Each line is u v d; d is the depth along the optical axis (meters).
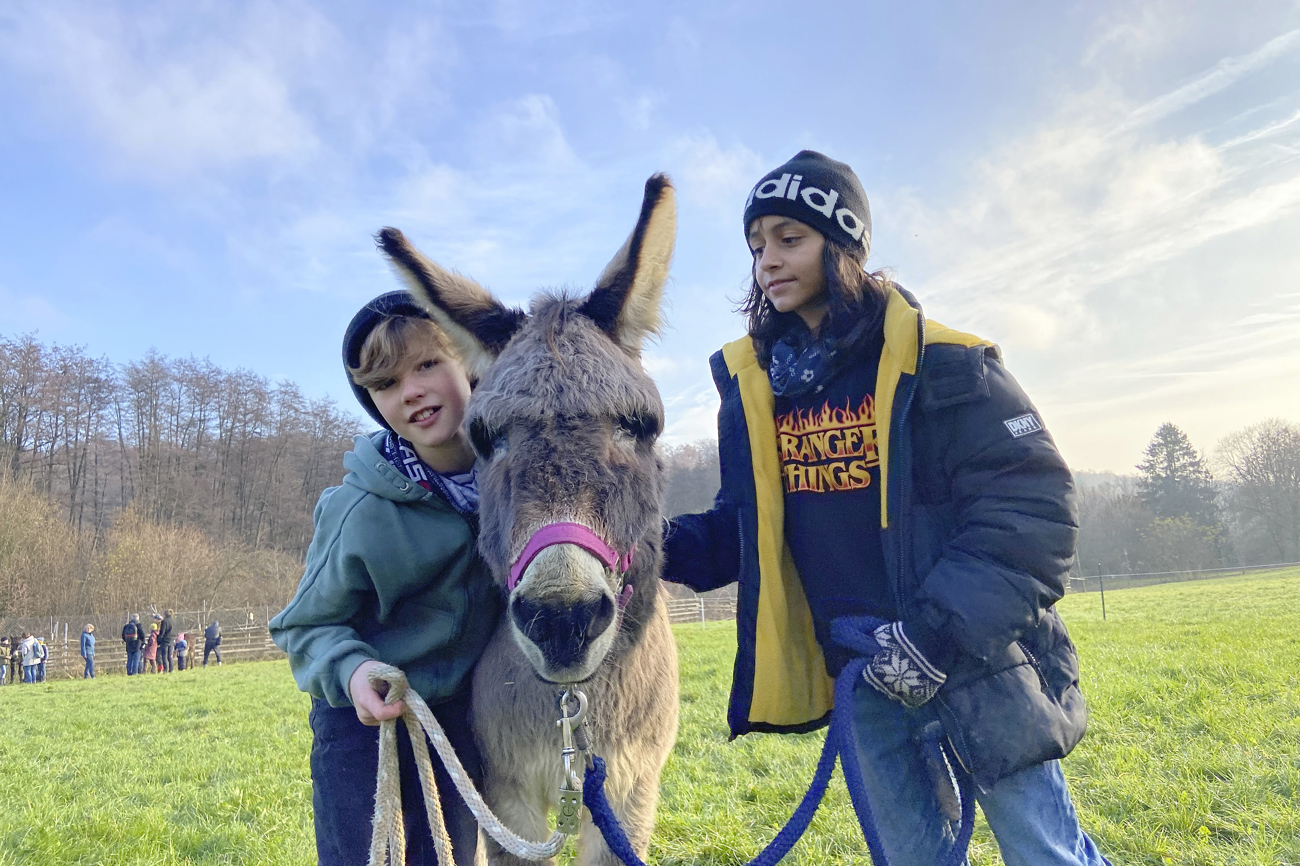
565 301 2.22
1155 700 5.98
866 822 1.63
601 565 1.72
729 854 3.57
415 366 2.14
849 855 3.42
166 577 30.78
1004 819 1.94
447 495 2.23
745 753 5.31
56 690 16.88
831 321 2.07
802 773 4.69
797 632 2.30
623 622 2.09
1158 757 4.50
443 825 1.93
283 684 14.48
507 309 2.28
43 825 4.58
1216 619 13.95
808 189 2.04
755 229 2.17
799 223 2.06
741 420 2.33
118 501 47.00
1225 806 3.66
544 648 1.65
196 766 6.38
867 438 2.10
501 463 1.89
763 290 2.21
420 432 2.17
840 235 2.05
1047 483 1.77
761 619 2.22
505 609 2.25
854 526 2.15
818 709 2.33
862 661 1.87
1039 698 1.86
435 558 2.15
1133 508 59.69
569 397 1.88
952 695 1.86
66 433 45.41
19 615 27.02
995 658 1.74
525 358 1.97
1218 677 7.03
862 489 2.13
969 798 2.03
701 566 2.59
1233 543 58.94
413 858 2.18
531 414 1.86
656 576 2.19
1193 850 3.23
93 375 47.31
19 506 28.33
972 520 1.82
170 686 15.64
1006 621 1.69
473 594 2.27
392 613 2.22
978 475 1.85
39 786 5.88
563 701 1.81
